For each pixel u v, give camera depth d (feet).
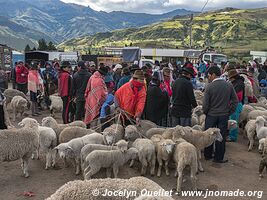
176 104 30.81
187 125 31.01
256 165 29.30
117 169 24.36
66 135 27.50
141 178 17.26
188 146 23.63
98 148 24.97
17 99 45.11
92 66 53.57
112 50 177.47
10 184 24.17
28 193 22.50
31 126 25.73
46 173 26.32
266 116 36.63
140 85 28.43
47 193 22.77
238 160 30.45
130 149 24.94
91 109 33.63
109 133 26.37
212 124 29.19
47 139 26.81
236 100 29.30
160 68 54.60
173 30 544.21
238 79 37.01
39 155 30.53
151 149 25.22
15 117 45.32
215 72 29.25
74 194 15.89
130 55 125.08
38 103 52.80
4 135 23.93
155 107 31.55
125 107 28.63
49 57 138.72
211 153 30.48
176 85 30.66
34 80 47.83
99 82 33.68
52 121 29.53
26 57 141.69
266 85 56.70
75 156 25.67
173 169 27.25
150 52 147.02
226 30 469.16
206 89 29.22
